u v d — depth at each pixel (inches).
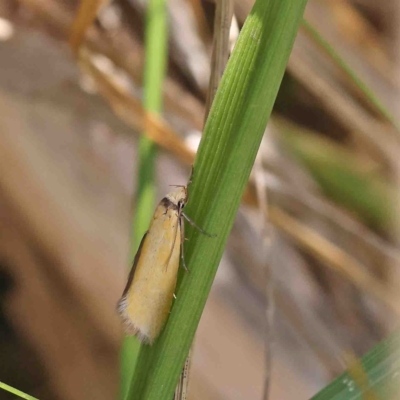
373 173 6.8
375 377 4.6
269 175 6.7
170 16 6.9
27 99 6.2
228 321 6.1
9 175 6.1
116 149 6.5
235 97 4.4
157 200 6.5
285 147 6.9
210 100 4.8
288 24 4.3
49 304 6.4
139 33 7.2
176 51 7.1
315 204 6.6
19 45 6.3
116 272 6.2
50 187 6.1
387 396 4.6
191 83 7.2
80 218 6.2
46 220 6.2
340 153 6.8
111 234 6.2
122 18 7.2
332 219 6.6
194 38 6.9
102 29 7.1
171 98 6.5
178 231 4.8
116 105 5.9
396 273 6.4
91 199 6.3
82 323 6.3
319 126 7.6
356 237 6.8
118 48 6.9
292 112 7.6
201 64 6.9
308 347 6.3
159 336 4.6
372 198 6.7
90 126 6.4
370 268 6.7
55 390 6.3
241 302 6.3
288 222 6.0
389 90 6.7
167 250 4.7
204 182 4.5
